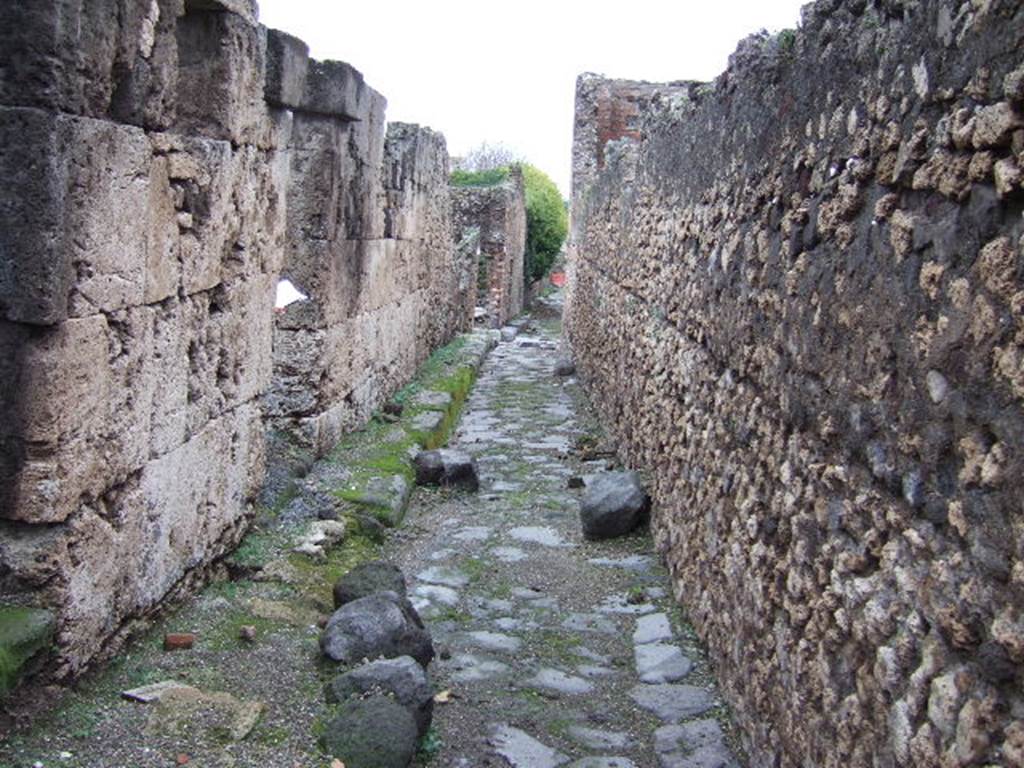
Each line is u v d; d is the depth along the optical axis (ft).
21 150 11.05
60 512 11.67
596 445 34.35
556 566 22.16
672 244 23.57
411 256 39.01
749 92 16.11
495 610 19.65
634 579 21.42
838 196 11.03
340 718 12.42
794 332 12.66
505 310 79.71
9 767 10.47
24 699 11.31
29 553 11.53
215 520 16.69
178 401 14.79
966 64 8.02
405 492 25.38
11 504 11.55
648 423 25.67
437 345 49.98
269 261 19.01
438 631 18.51
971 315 7.74
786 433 12.96
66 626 11.80
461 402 41.37
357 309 29.40
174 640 14.11
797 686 11.80
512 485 29.19
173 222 14.28
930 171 8.53
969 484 7.70
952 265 8.11
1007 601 7.14
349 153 27.27
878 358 9.66
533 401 44.34
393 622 14.79
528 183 101.19
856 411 10.21
